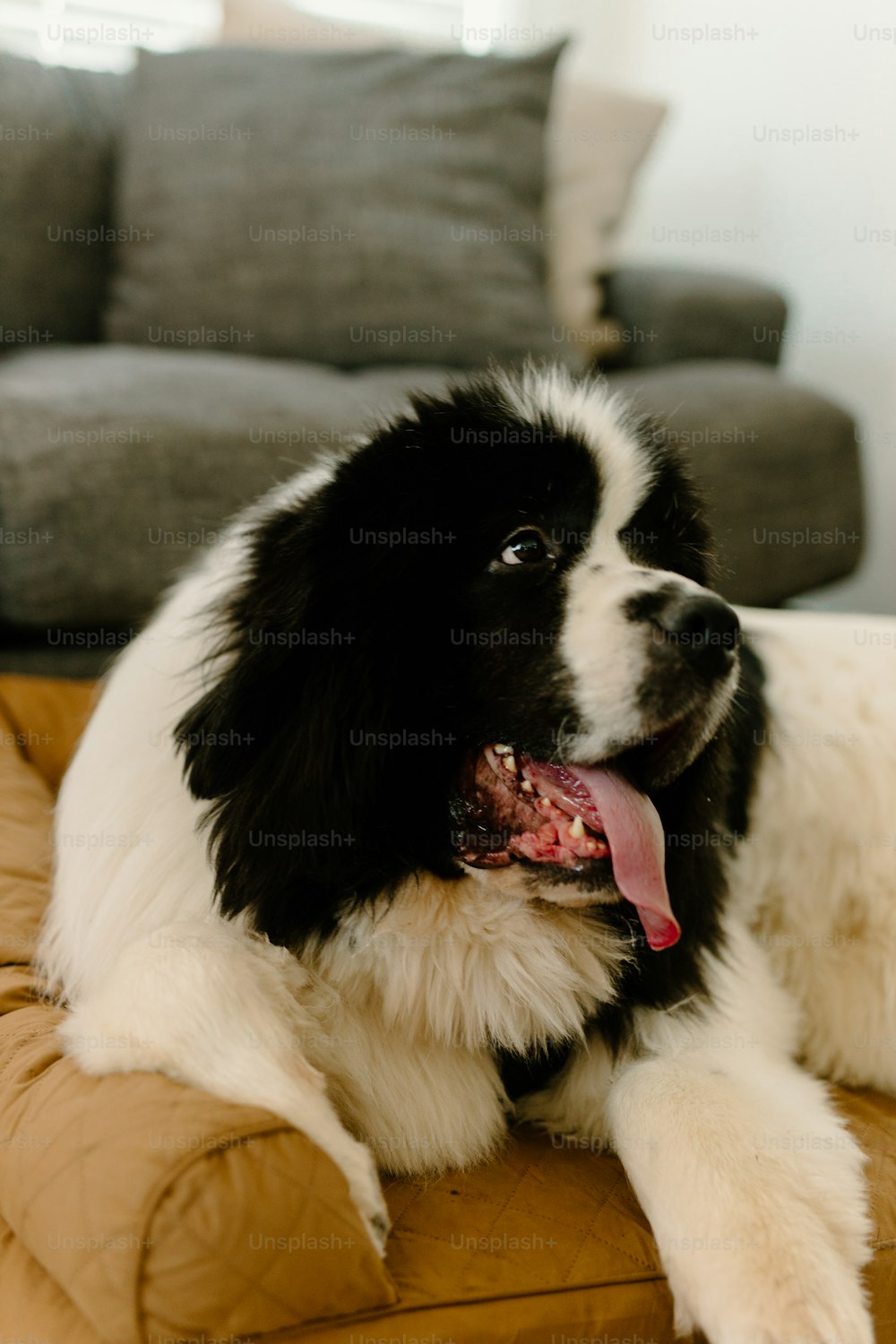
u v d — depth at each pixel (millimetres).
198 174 3393
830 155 4496
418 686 1574
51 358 3191
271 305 3408
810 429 3586
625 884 1483
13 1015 1568
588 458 1623
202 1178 1123
